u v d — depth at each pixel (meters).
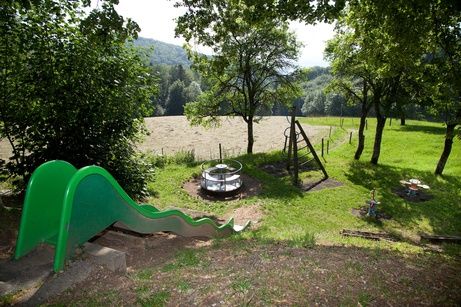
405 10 10.86
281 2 10.21
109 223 6.45
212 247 8.06
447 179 21.56
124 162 11.82
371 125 46.25
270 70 26.06
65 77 9.84
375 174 22.00
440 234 14.12
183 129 44.72
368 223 15.02
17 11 9.47
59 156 10.22
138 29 9.28
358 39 18.61
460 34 11.53
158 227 8.00
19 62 9.35
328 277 5.68
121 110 10.87
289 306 4.67
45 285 5.02
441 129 41.31
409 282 5.85
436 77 12.75
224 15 11.78
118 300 4.76
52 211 6.27
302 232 11.45
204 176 18.81
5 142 29.03
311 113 114.75
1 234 6.78
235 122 49.81
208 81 27.42
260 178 20.64
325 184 19.91
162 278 5.54
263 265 6.18
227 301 4.73
